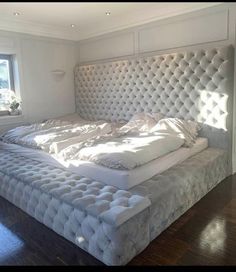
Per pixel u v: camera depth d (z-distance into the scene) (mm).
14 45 4086
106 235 1855
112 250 1836
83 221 2021
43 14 3705
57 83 4812
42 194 2434
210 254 1992
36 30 4277
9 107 4258
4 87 4250
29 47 4293
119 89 4375
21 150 3318
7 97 4289
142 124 3727
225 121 3314
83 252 2080
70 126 3914
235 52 3225
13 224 2521
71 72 5039
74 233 2139
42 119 4637
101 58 4668
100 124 4043
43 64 4531
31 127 3830
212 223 2424
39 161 3070
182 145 3086
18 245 2186
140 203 1956
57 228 2301
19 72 4207
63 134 3336
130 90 4227
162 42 3809
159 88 3832
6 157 3285
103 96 4656
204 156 3137
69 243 2201
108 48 4523
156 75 3818
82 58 5020
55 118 4773
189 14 3477
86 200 2025
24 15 3742
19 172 2736
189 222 2453
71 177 2525
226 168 3484
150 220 2115
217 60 3195
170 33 3703
